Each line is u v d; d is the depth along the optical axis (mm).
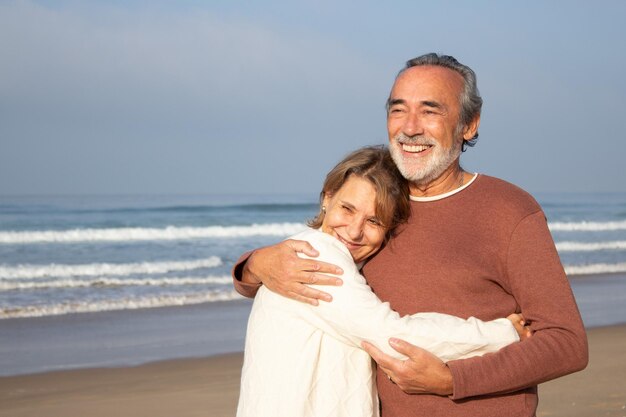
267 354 2945
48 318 11602
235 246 23984
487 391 2811
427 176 3152
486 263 3029
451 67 3254
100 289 14773
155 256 21172
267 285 3027
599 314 12234
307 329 2930
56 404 7012
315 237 3041
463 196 3158
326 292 2885
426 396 2990
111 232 25203
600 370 7809
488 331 2857
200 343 9766
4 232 23656
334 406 2891
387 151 3287
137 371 8250
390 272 3182
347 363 2939
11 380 7910
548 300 2883
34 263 19438
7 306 12695
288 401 2859
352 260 3018
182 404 6930
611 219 39969
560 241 27297
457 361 2826
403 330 2816
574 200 64625
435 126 3139
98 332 10531
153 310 12328
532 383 2838
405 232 3199
